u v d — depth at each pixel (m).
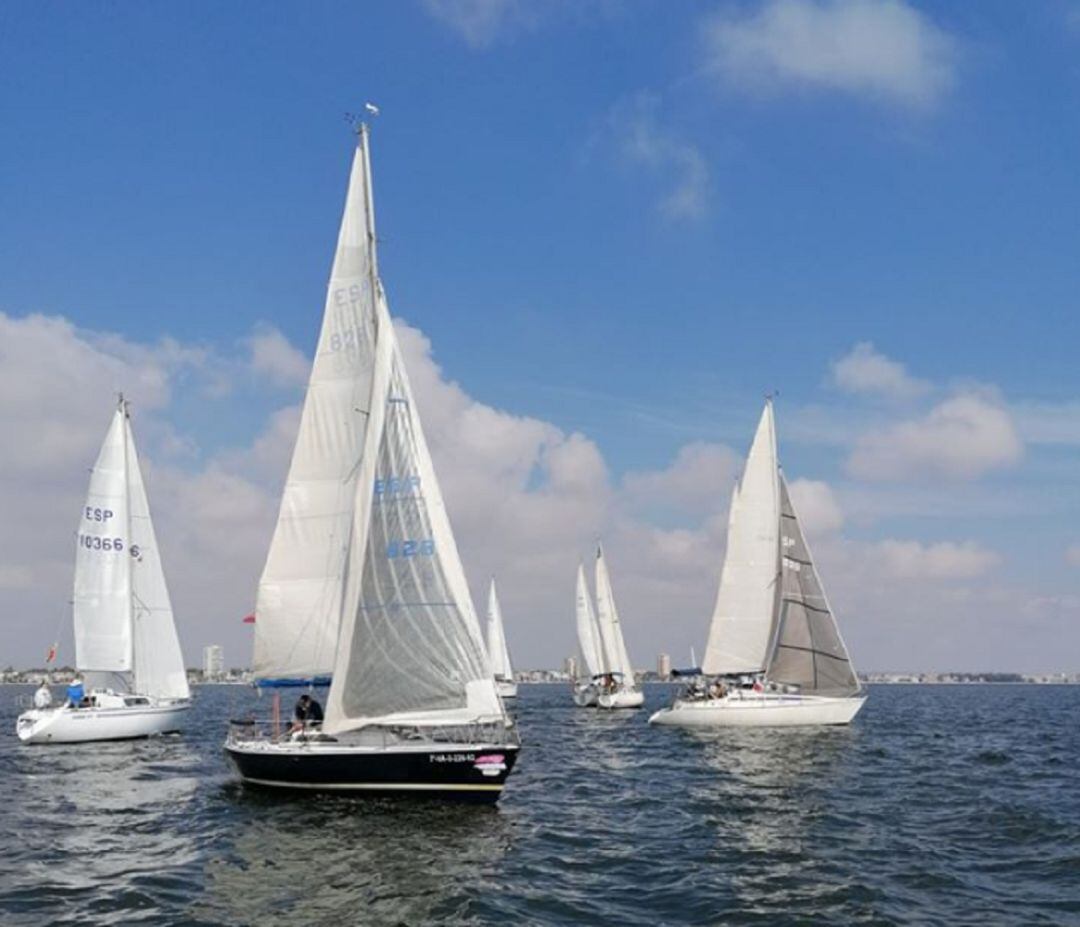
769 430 56.72
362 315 28.42
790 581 53.41
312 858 20.05
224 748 28.28
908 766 36.59
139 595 51.69
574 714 78.00
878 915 15.88
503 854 20.45
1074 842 21.45
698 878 18.44
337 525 28.14
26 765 38.00
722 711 53.25
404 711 25.56
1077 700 132.62
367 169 28.70
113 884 18.11
